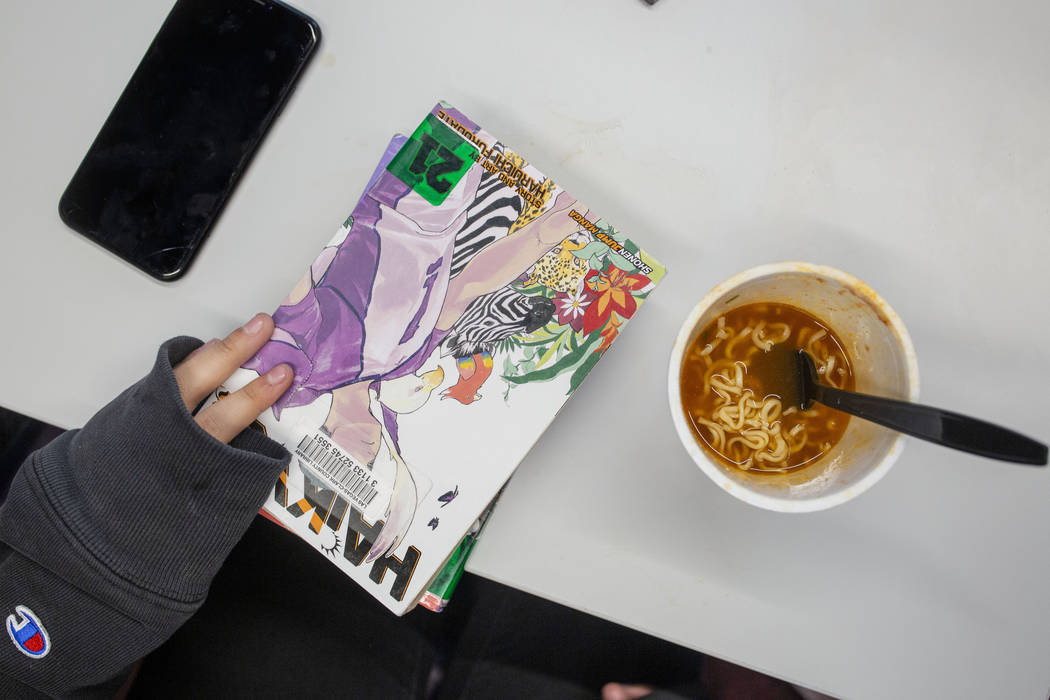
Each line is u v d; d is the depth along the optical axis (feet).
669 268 1.92
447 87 1.94
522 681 3.31
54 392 2.00
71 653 2.02
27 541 1.88
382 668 3.28
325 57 1.95
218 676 3.24
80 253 2.00
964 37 1.89
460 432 1.75
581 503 1.94
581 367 1.74
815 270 1.51
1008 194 1.90
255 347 1.77
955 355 1.92
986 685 1.92
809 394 1.71
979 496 1.94
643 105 1.92
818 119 1.91
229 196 1.96
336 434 1.77
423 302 1.77
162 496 1.76
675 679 3.31
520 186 1.76
